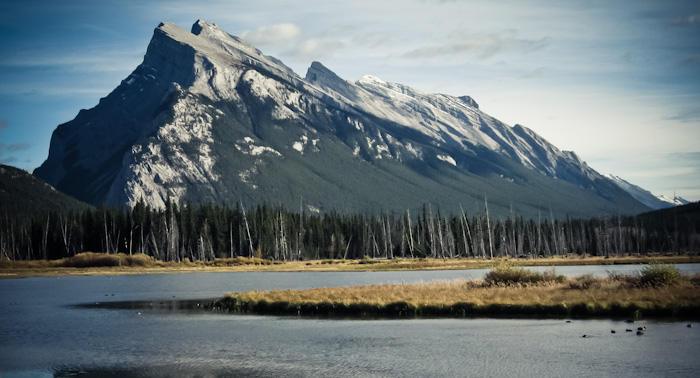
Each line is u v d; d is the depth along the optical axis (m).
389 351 41.22
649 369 33.81
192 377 36.34
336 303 61.22
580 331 44.88
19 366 40.38
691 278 61.19
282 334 49.28
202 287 103.31
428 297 61.06
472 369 35.56
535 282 67.19
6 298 87.25
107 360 41.72
